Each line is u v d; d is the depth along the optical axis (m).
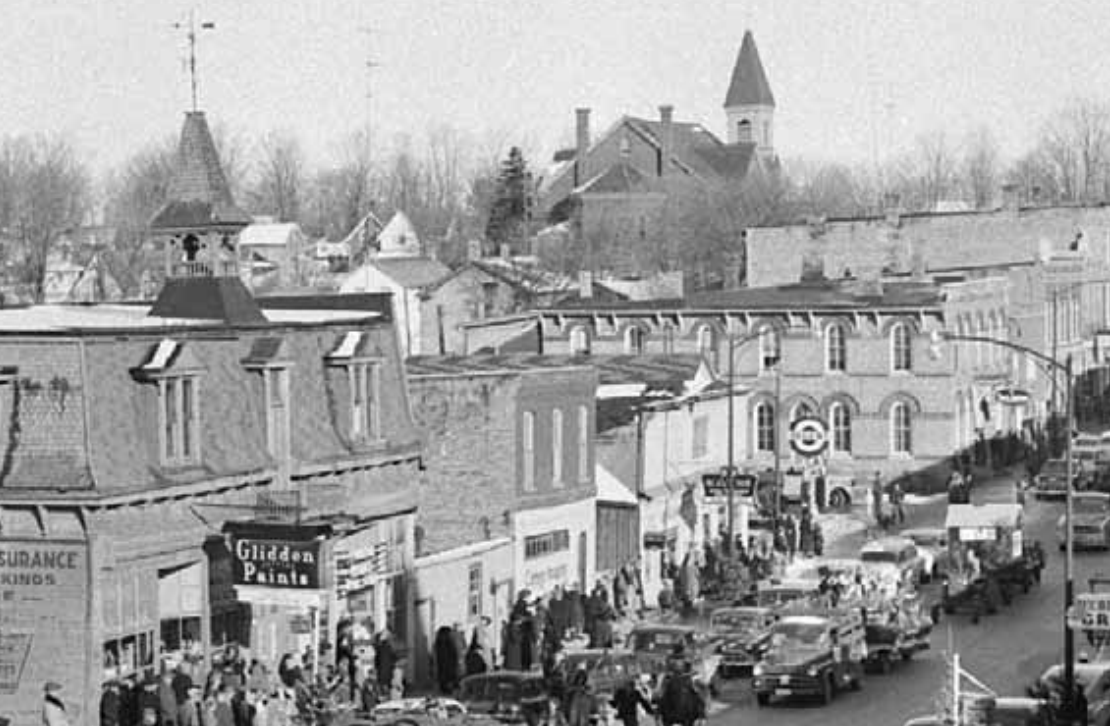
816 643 58.44
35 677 49.78
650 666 55.66
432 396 71.00
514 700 50.16
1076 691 52.69
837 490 107.94
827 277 149.50
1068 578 57.56
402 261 168.25
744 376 116.88
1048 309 139.50
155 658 51.38
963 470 113.44
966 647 68.12
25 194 191.50
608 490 80.44
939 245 160.12
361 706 51.12
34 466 49.78
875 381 114.75
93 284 159.62
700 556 86.88
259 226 192.25
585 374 76.00
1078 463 108.31
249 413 55.62
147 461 51.41
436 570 64.56
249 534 50.94
